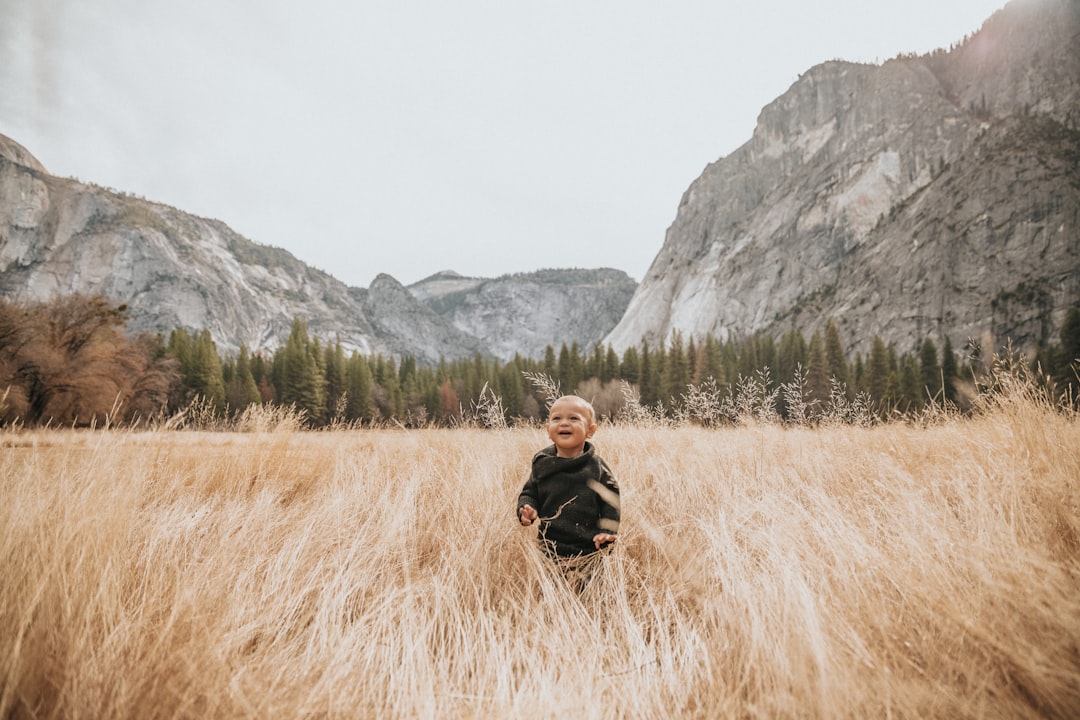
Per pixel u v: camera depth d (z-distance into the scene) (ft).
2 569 5.53
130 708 4.13
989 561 6.02
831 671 4.25
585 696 4.89
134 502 8.67
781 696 4.35
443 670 5.59
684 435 19.22
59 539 6.29
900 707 4.11
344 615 7.27
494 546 9.82
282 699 4.67
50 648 4.72
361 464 15.15
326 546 9.11
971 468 10.48
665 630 6.50
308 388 182.09
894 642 5.12
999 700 4.23
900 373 185.68
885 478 11.32
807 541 8.03
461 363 315.37
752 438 17.37
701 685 5.32
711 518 10.21
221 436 15.92
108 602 5.68
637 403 21.47
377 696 5.12
